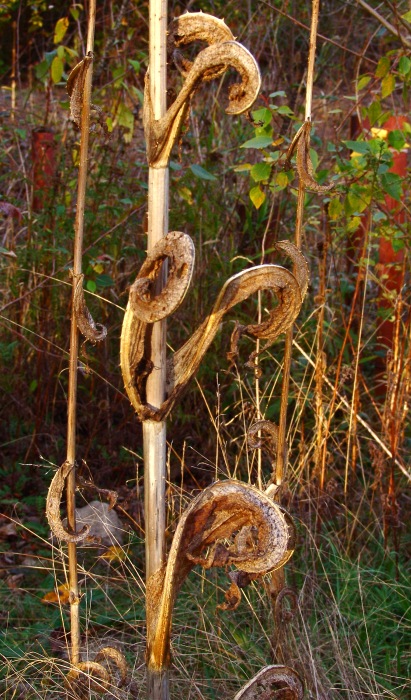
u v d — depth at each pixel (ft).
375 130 10.00
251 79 4.17
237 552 4.63
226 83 14.34
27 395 11.85
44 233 11.56
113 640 7.57
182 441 11.40
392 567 8.80
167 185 4.46
